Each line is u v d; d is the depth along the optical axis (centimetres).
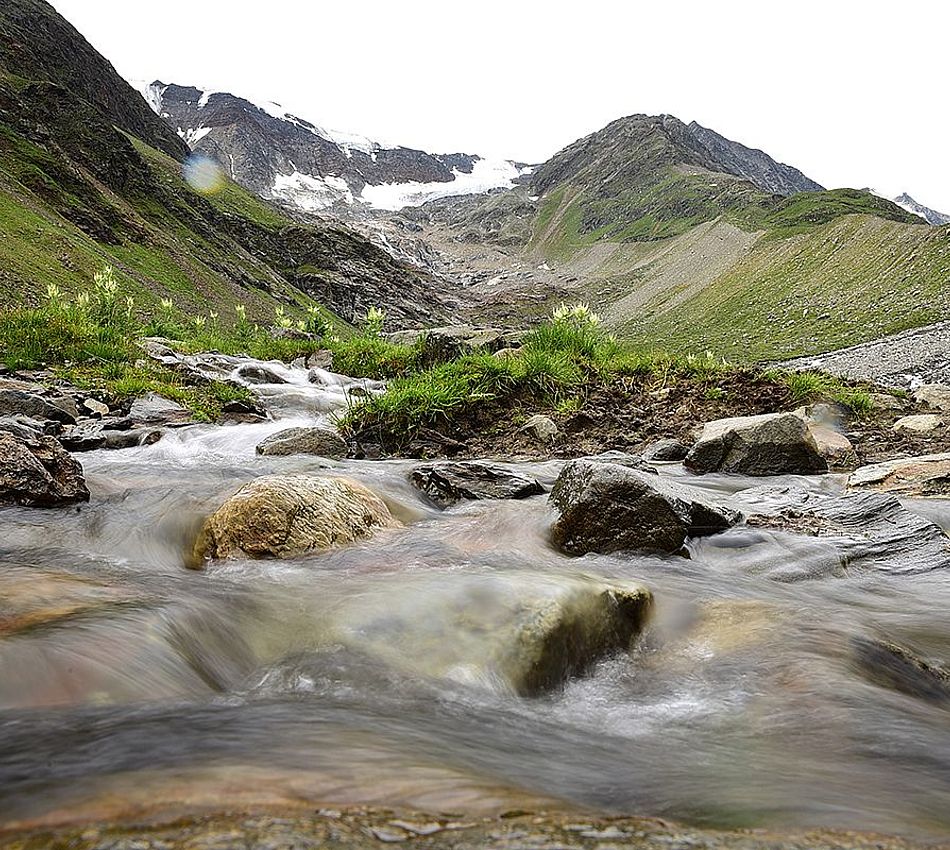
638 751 308
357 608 432
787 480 982
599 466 695
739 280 16512
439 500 836
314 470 955
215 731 269
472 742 290
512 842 159
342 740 265
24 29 15938
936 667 439
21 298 6222
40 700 300
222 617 429
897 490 895
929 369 4516
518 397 1409
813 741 324
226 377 1983
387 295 16988
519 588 439
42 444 755
